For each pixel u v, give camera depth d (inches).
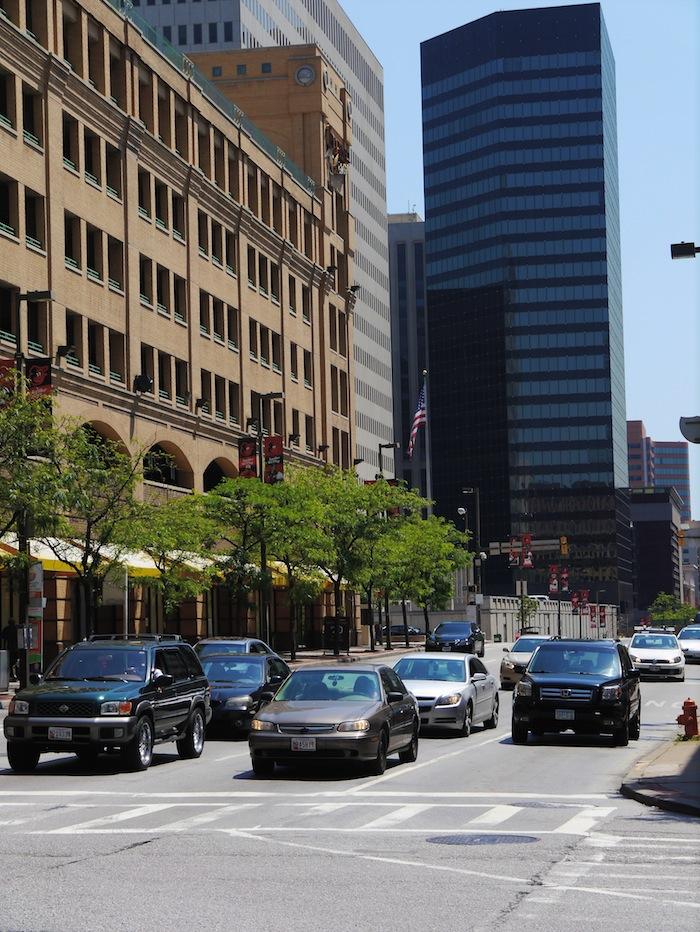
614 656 1264.8
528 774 955.3
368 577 3171.8
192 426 2886.3
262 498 2484.0
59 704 942.4
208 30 6264.8
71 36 2456.9
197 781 897.5
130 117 2600.9
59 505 1843.0
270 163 3511.3
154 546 2076.8
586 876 526.6
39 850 591.2
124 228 2610.7
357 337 7450.8
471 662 1363.2
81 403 2378.2
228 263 3221.0
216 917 442.9
